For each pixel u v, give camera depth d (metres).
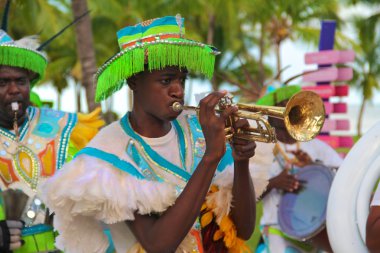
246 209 3.93
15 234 5.01
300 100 3.50
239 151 3.74
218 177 3.96
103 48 37.78
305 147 6.90
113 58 3.67
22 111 5.29
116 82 3.69
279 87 7.13
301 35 39.16
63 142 5.39
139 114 3.80
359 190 4.18
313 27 39.47
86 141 5.52
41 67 5.46
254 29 43.00
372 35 40.91
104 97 3.82
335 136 11.42
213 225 3.96
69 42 37.00
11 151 5.29
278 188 6.45
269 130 3.52
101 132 3.79
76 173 3.60
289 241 6.62
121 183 3.58
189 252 3.82
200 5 35.75
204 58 3.66
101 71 3.75
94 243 3.78
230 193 3.94
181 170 3.81
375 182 4.19
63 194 3.53
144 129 3.80
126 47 3.70
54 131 5.42
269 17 36.31
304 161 6.68
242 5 35.84
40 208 5.20
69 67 39.69
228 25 36.78
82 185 3.50
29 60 5.26
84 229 3.76
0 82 5.21
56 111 5.57
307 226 6.31
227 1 35.44
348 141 11.76
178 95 3.68
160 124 3.82
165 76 3.66
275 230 6.67
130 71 3.62
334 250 4.28
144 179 3.62
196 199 3.52
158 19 3.68
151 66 3.60
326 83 11.59
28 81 5.35
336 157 7.05
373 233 3.77
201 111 3.54
